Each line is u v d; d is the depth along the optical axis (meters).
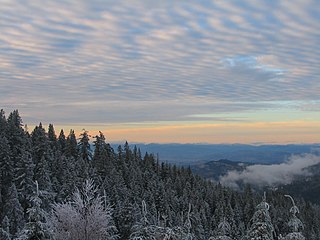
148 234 13.49
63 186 46.72
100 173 70.56
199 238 51.88
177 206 70.75
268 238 12.24
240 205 86.00
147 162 95.94
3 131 58.03
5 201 41.97
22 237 11.22
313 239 70.88
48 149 60.56
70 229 14.43
